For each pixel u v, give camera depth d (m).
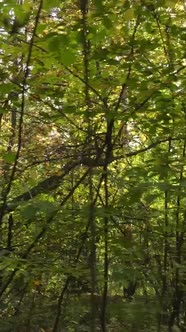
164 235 4.26
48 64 3.99
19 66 4.09
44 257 4.66
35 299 5.25
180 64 4.23
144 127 4.54
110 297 3.86
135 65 4.08
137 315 2.76
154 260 4.20
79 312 4.52
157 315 3.12
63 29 3.84
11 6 3.61
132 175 4.07
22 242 5.18
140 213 4.25
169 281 4.25
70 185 5.67
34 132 6.47
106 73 4.27
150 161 4.13
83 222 4.16
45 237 4.64
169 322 4.01
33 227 4.84
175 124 4.44
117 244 4.02
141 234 4.30
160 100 4.23
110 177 4.36
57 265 4.13
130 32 4.41
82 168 5.54
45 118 4.62
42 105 5.10
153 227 4.26
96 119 4.81
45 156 6.07
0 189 5.39
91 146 5.07
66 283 4.51
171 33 4.12
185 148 4.82
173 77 4.03
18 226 4.92
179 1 4.09
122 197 3.88
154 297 3.29
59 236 4.49
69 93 4.50
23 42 3.82
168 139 4.50
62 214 3.83
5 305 4.84
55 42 3.57
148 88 4.00
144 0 3.80
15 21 3.74
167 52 4.32
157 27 4.31
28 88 4.09
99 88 4.20
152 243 4.27
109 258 4.02
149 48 4.05
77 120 5.49
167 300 4.02
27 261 3.98
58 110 4.42
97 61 4.07
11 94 4.15
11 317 4.86
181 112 4.42
